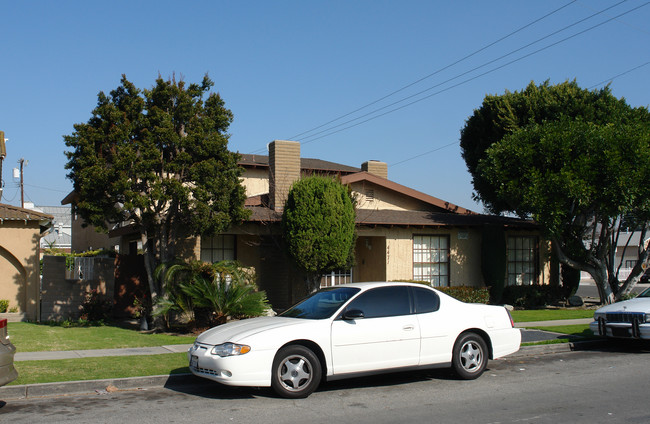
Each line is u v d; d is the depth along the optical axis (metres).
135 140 14.05
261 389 8.60
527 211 18.23
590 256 19.31
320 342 8.09
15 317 16.33
